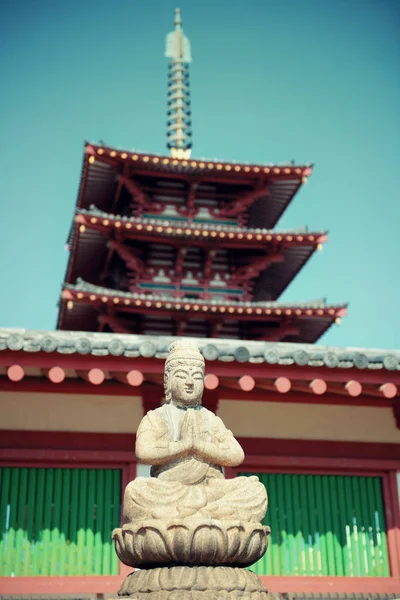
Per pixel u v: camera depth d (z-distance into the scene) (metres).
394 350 13.77
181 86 39.47
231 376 12.48
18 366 11.97
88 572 13.34
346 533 14.17
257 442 14.30
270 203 34.62
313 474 14.45
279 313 30.75
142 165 31.48
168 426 8.01
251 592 7.22
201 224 32.16
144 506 7.41
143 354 12.12
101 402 14.15
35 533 13.41
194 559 7.21
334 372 12.66
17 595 12.88
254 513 7.58
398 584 13.79
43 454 13.65
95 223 29.64
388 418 14.91
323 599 13.41
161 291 32.25
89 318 31.47
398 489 14.48
